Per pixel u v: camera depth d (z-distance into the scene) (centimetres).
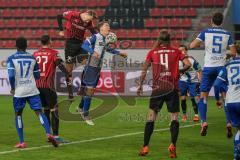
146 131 2341
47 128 2519
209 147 2620
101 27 3438
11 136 2945
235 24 7019
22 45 2489
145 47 6769
